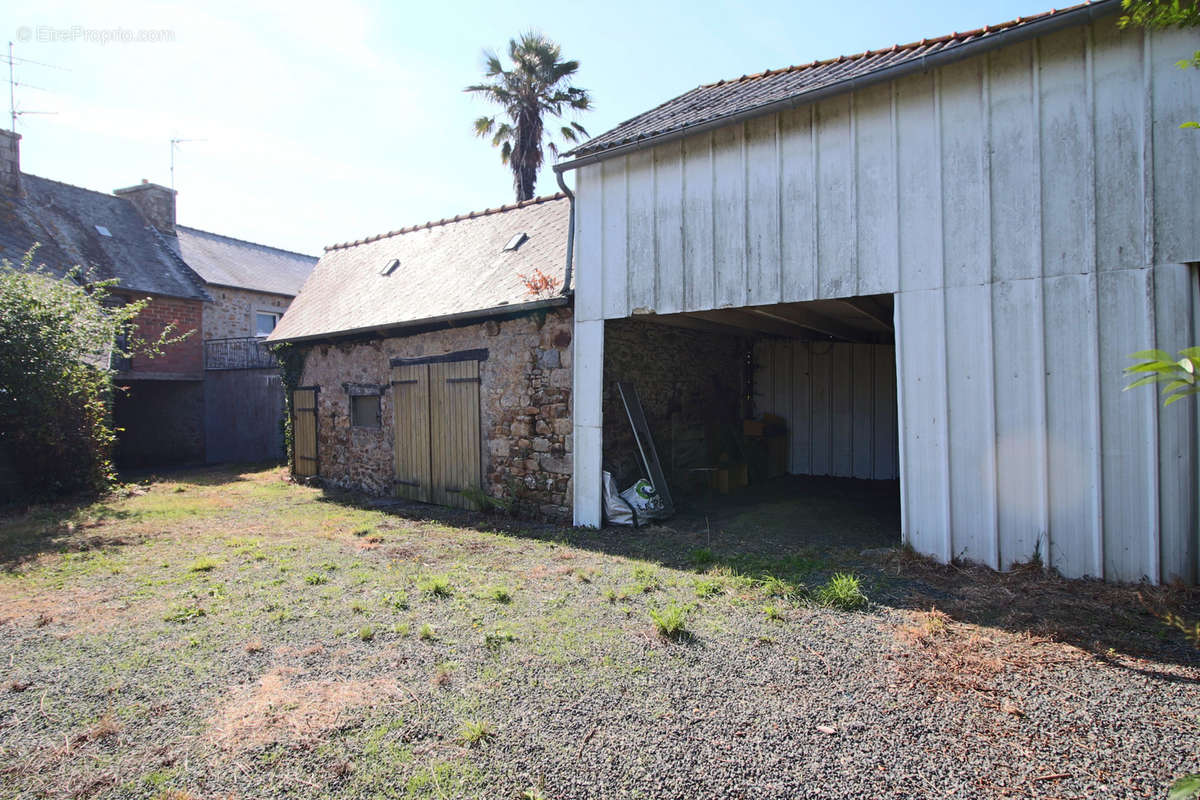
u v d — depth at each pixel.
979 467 4.69
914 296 4.92
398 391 9.30
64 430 9.56
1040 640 3.45
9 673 3.35
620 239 6.60
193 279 16.59
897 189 4.98
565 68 17.62
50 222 14.87
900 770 2.35
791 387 10.44
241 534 6.82
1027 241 4.46
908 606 4.05
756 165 5.69
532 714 2.82
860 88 4.88
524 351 7.51
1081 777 2.28
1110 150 4.18
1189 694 2.83
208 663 3.44
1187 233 3.94
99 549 6.14
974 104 4.65
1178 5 2.85
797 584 4.48
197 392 16.44
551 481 7.21
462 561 5.52
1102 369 4.22
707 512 7.51
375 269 11.37
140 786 2.35
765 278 5.64
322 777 2.38
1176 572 4.01
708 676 3.16
